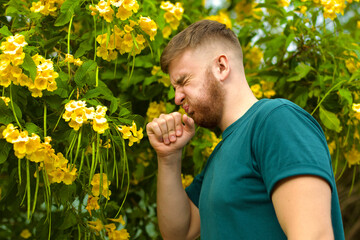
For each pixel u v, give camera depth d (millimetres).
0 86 1310
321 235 876
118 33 1452
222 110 1235
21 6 1507
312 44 2020
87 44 1558
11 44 1176
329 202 922
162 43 1932
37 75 1229
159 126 1405
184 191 1476
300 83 2076
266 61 2256
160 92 2031
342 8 1895
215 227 1090
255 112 1104
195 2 2393
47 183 1269
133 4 1374
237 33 2430
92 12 1399
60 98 1342
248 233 1032
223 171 1101
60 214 1622
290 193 918
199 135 1920
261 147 1012
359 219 3510
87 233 1547
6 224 2303
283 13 2055
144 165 2076
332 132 2014
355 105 1749
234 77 1242
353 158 2008
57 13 1521
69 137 1292
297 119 1005
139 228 2260
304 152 939
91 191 1424
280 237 1015
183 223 1452
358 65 1979
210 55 1226
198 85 1221
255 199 1037
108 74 1892
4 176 2104
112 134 1435
